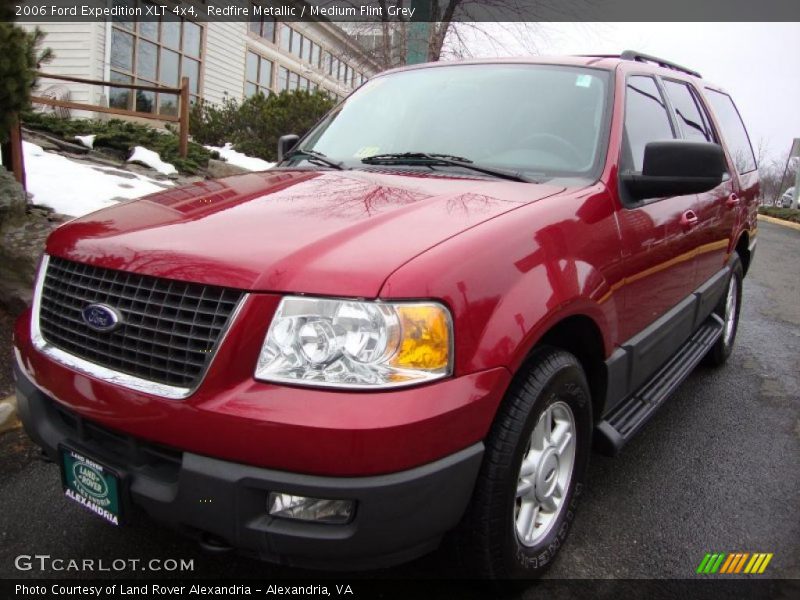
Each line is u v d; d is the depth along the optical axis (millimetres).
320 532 1850
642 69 3635
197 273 1951
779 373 5070
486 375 1952
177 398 1896
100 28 13492
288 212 2318
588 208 2592
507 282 2088
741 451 3664
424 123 3342
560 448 2455
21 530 2723
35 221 4777
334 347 1816
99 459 2111
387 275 1860
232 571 2537
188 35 16312
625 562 2639
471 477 1981
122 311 2068
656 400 3256
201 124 13539
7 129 4582
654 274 3062
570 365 2348
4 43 4340
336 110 3887
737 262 4789
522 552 2326
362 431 1751
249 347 1853
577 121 3074
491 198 2484
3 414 3463
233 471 1832
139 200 2721
